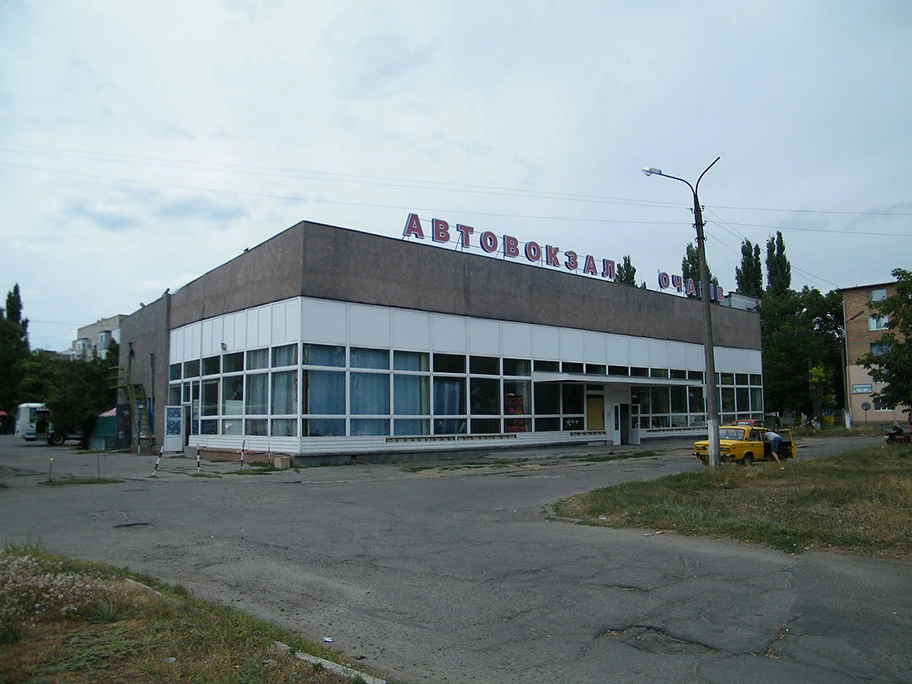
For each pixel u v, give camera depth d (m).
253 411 28.31
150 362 38.84
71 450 42.50
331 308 26.53
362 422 27.12
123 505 15.41
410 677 5.46
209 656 5.21
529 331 34.03
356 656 5.92
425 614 7.18
